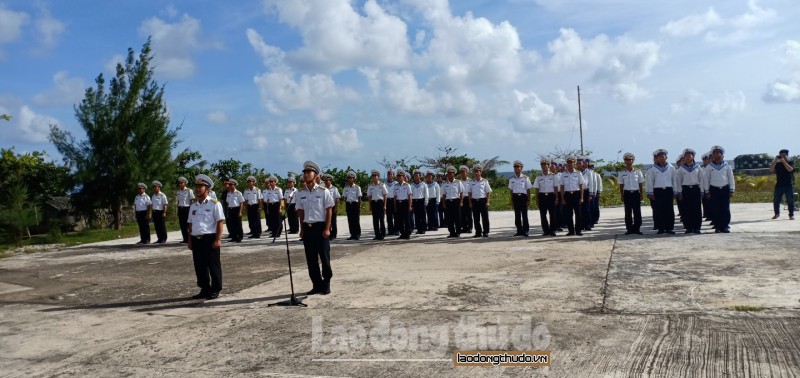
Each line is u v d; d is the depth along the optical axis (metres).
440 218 19.17
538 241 13.34
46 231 23.83
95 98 24.33
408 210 15.48
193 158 31.08
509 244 13.11
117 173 23.89
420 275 9.71
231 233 17.03
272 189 17.78
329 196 8.64
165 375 5.45
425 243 14.17
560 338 5.93
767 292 7.29
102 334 7.05
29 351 6.48
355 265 11.17
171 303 8.63
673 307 6.86
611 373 4.94
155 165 24.92
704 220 16.53
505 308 7.22
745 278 8.12
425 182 17.83
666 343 5.61
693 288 7.72
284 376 5.27
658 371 4.93
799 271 8.40
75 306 8.83
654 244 11.73
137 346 6.44
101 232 22.67
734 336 5.71
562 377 4.92
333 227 16.23
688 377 4.78
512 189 14.73
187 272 11.55
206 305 8.37
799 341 5.48
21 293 10.14
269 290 9.20
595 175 16.42
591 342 5.76
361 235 17.28
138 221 17.66
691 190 13.16
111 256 14.83
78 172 23.53
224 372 5.45
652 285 8.03
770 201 23.83
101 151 24.27
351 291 8.70
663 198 13.30
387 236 16.67
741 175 39.00
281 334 6.59
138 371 5.61
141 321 7.60
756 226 13.83
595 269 9.41
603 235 13.78
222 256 13.65
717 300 7.06
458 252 12.24
